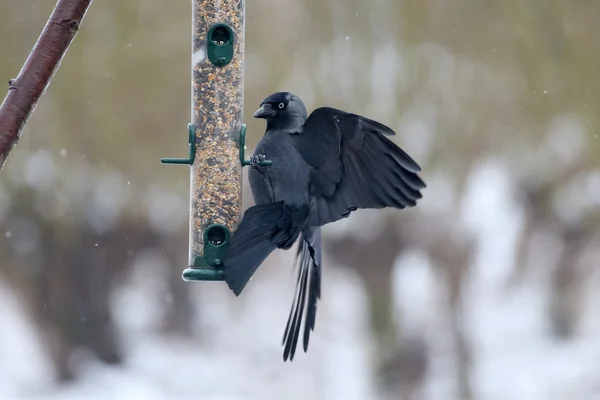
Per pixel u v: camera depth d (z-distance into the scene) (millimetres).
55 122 16734
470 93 16562
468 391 18594
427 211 17812
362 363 19641
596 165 17312
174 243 19406
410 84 16391
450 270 18438
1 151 3832
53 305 19000
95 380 19531
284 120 6680
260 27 16484
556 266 21328
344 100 16453
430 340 18766
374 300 18797
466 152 16812
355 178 6430
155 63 16562
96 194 17359
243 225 6254
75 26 4059
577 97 16516
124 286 19688
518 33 16484
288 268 22594
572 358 21828
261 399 19203
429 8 16484
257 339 21922
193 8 7074
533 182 18922
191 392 19375
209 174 6898
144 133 16781
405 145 16625
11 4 16516
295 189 6438
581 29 16438
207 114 6953
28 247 18125
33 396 18641
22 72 3965
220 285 22750
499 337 22703
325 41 16516
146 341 21734
